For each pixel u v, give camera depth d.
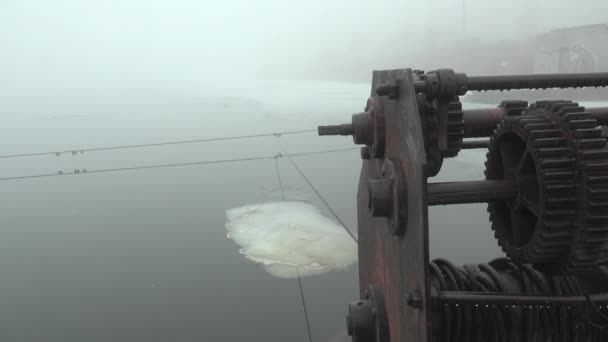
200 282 11.20
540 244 2.94
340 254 12.05
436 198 3.19
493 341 3.15
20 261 12.73
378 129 3.17
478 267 3.52
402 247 2.82
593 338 3.14
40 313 10.29
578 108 3.09
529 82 3.40
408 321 2.70
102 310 10.31
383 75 3.12
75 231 14.52
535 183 3.10
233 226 14.20
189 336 9.27
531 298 2.98
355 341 3.41
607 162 2.83
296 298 10.34
